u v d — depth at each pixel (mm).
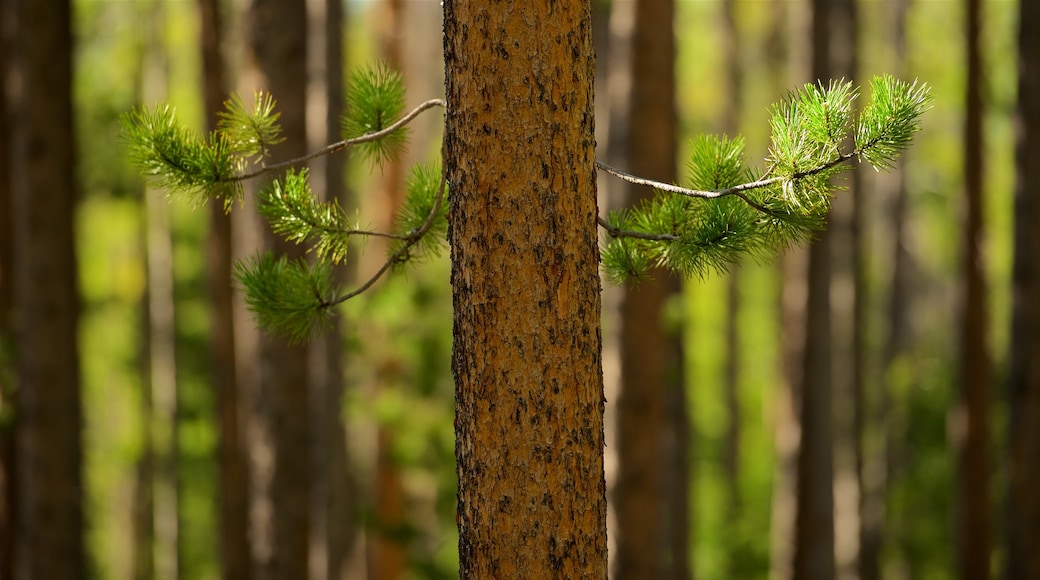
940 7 21719
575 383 3373
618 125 8969
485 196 3330
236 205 9906
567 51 3326
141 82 17922
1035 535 10266
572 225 3355
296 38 8883
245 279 4441
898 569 22031
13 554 10250
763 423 31297
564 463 3359
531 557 3359
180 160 4207
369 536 16297
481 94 3316
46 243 9273
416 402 13781
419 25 20719
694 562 21719
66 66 9336
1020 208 10195
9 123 10273
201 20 11133
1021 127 10156
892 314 22516
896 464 22750
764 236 3965
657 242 4164
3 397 9891
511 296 3328
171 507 20141
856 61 15164
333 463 13672
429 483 16562
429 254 4641
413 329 13469
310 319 4461
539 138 3305
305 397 9477
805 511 14055
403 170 15203
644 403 8891
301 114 8914
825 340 13930
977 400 11812
